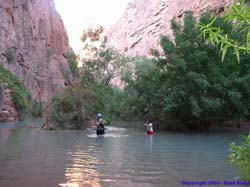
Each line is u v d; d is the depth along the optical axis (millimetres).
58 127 24125
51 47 68250
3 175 7945
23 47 54250
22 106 40906
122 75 43500
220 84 22953
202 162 10148
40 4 65875
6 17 50156
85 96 25484
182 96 23047
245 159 3711
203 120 25000
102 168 8961
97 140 16844
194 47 24281
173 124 25719
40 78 59312
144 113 27531
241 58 23391
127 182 7266
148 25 76250
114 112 36875
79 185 6965
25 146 13930
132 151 12680
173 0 65438
